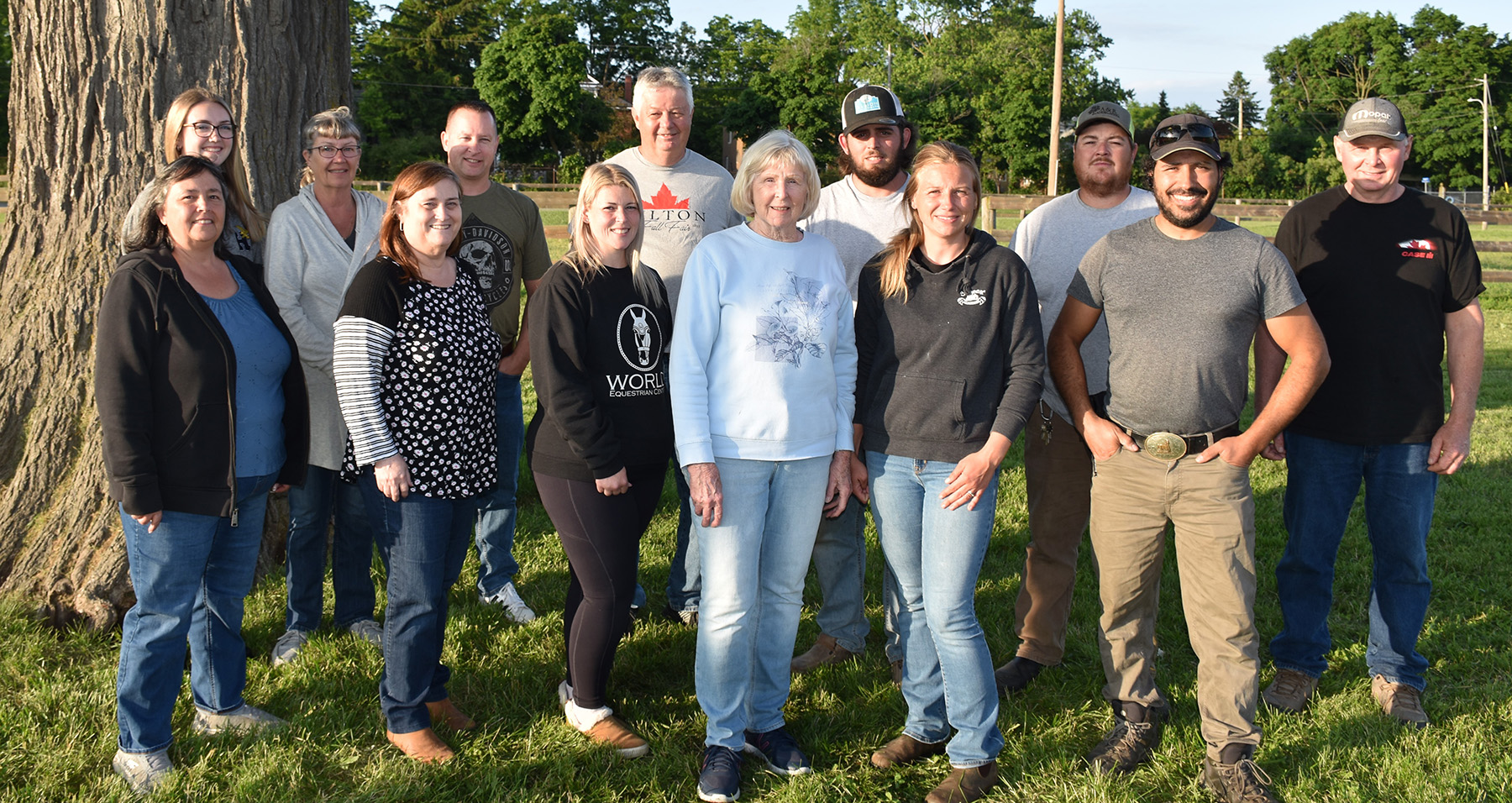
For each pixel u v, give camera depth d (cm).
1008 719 330
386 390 281
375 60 5906
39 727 298
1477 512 522
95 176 394
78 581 365
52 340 388
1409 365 312
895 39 6419
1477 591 426
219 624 301
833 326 287
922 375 279
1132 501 292
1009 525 522
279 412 299
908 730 305
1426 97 7094
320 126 335
